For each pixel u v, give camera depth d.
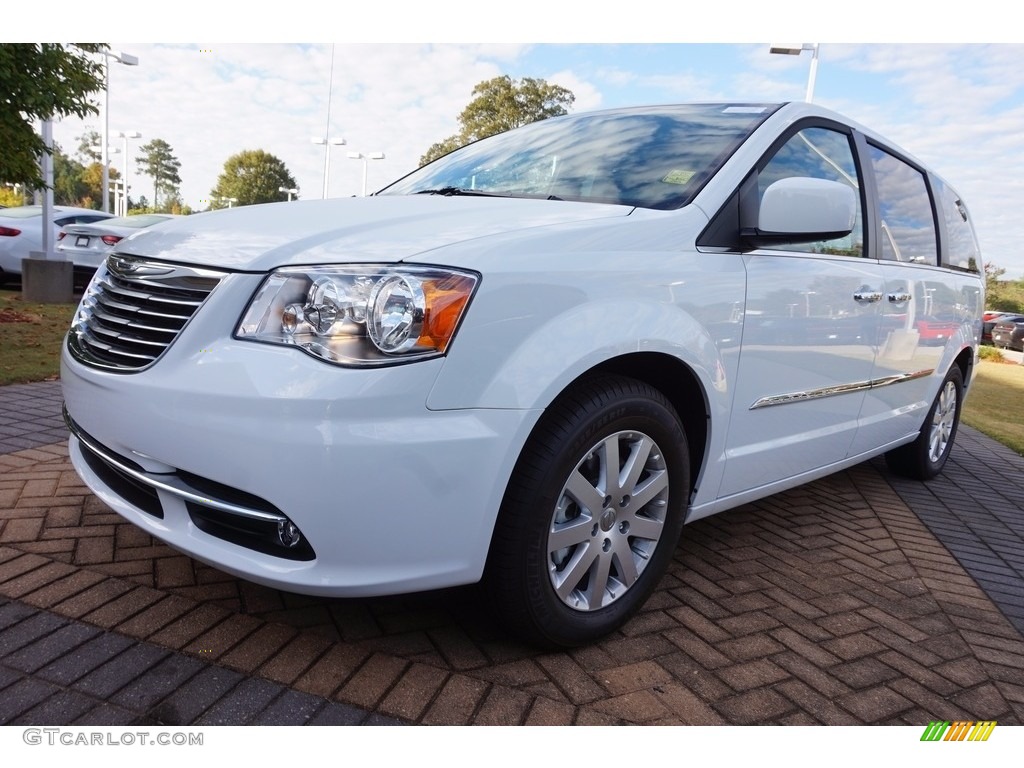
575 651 2.22
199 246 2.00
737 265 2.48
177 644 2.07
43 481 3.20
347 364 1.70
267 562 1.80
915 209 3.89
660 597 2.65
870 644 2.44
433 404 1.75
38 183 7.37
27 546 2.58
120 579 2.40
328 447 1.66
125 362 1.99
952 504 4.30
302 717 1.82
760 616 2.57
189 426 1.78
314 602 2.36
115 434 1.95
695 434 2.53
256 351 1.76
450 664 2.08
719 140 2.73
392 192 3.20
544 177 2.83
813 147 3.02
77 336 2.26
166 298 1.94
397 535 1.75
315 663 2.03
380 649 2.13
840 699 2.10
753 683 2.14
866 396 3.42
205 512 1.90
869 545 3.43
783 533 3.49
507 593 1.98
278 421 1.68
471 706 1.91
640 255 2.18
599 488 2.14
